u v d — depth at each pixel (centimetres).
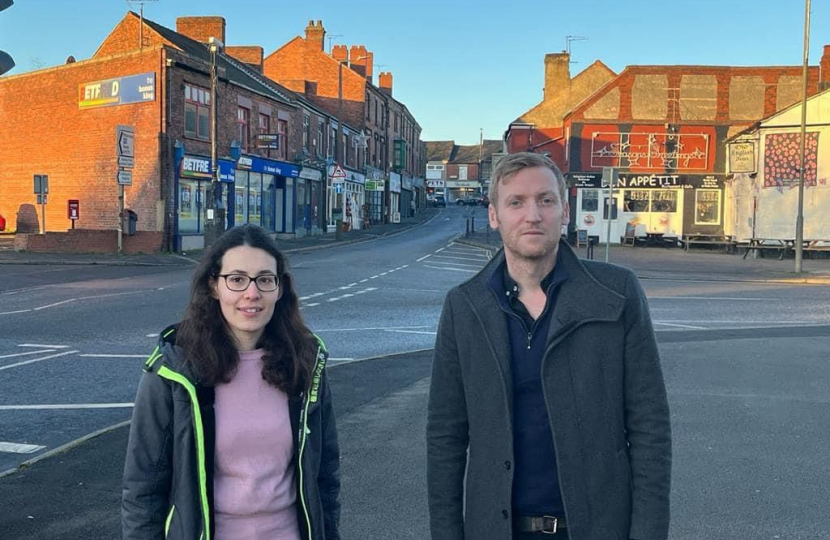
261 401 258
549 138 4344
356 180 5012
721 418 694
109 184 2828
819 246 2889
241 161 3145
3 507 473
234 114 3116
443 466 266
